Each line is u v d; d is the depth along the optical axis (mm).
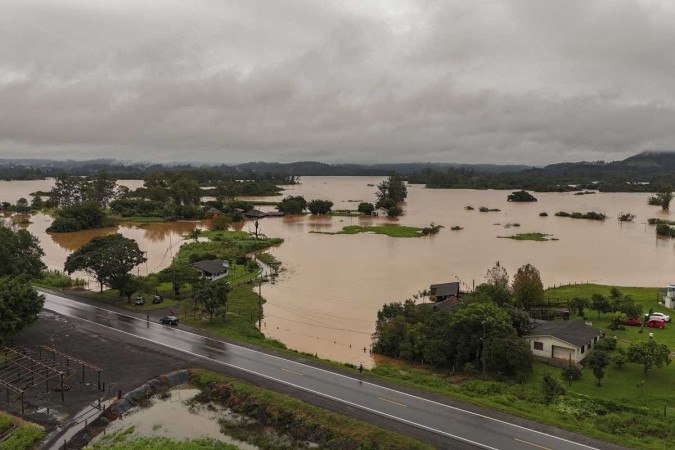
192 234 153875
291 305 85000
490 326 57000
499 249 141500
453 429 42250
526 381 54406
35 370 53062
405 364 60406
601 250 141500
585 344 60406
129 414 46688
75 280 95750
